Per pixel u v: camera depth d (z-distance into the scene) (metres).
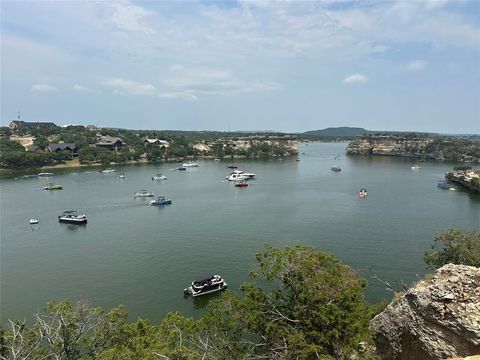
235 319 25.62
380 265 68.25
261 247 79.25
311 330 23.50
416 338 23.34
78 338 27.12
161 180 176.88
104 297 58.34
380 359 25.67
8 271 68.94
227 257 73.94
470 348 19.98
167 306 55.59
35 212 112.75
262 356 24.06
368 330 23.80
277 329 24.23
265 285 58.75
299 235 87.00
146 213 112.75
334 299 24.05
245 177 179.88
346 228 92.38
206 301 56.97
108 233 91.94
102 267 70.12
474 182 149.50
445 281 22.55
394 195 138.25
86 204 123.88
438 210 113.06
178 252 77.19
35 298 58.34
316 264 26.14
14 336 24.92
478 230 89.69
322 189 152.12
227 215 108.44
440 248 76.19
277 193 143.75
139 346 24.09
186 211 114.62
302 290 25.22
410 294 24.70
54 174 189.75
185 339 25.00
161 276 65.81
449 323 21.12
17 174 188.50
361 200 128.62
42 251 79.62
